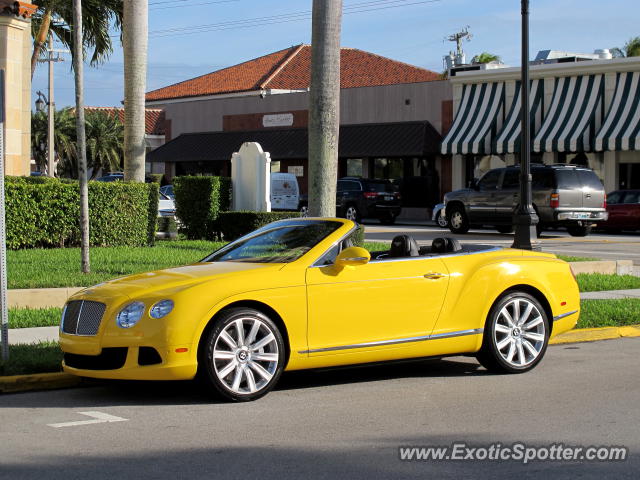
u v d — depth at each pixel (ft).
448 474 18.02
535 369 29.94
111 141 191.42
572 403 24.57
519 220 52.90
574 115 118.42
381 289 26.50
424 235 90.89
